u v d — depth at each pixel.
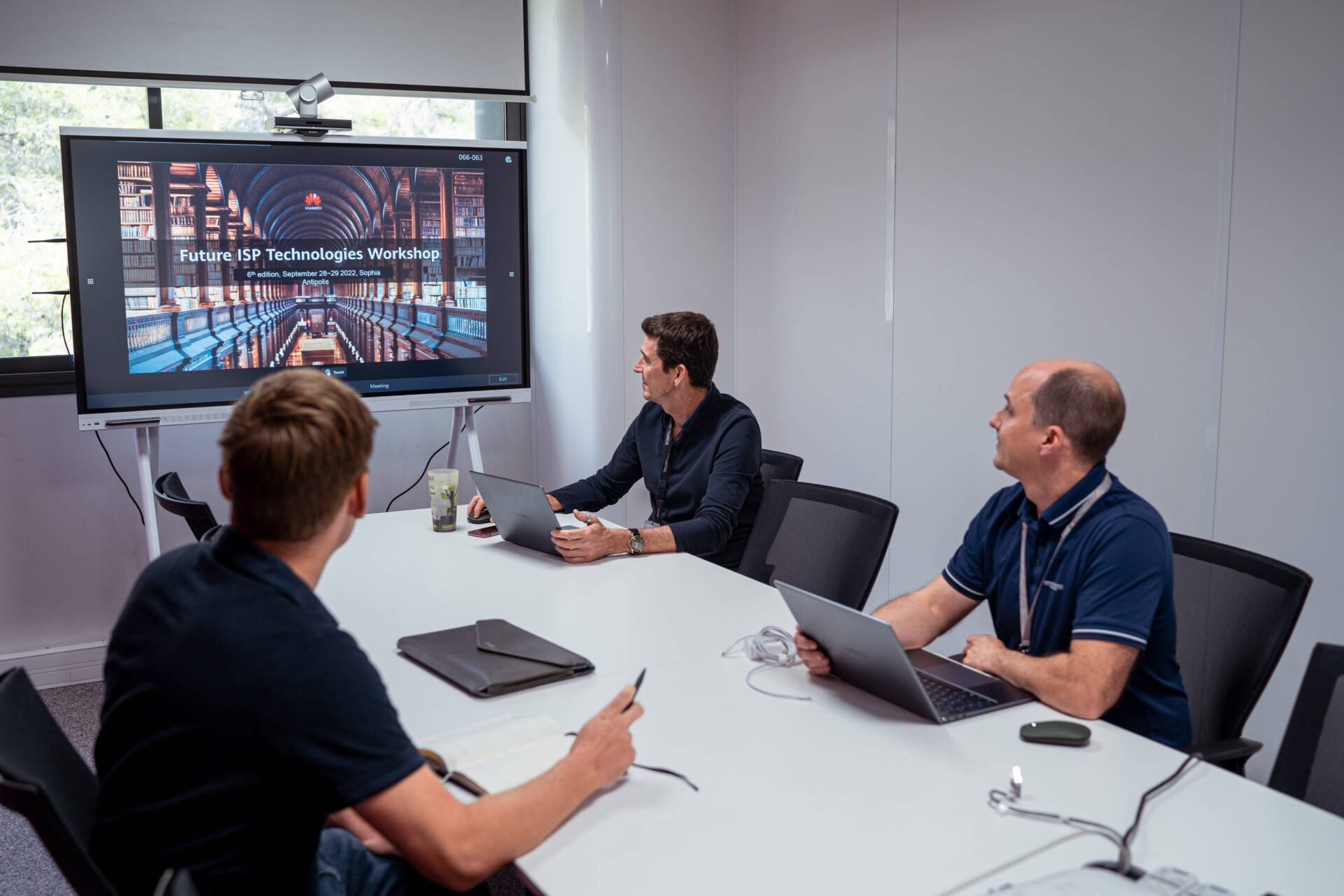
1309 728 1.37
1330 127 2.36
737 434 2.73
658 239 4.22
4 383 3.59
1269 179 2.49
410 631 1.88
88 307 3.46
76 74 3.52
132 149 3.46
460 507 3.15
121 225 3.47
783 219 4.12
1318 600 2.45
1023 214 3.13
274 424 1.07
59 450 3.70
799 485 2.45
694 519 2.57
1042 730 1.41
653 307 4.24
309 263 3.74
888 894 1.05
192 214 3.56
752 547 2.48
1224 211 2.59
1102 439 1.64
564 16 4.19
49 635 3.76
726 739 1.42
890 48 3.54
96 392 3.50
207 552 1.11
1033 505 1.78
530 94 4.18
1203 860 1.11
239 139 3.58
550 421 4.57
